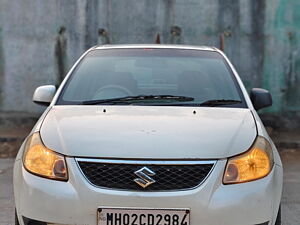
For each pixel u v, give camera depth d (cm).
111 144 566
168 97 748
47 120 651
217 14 1927
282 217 903
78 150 562
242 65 1950
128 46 899
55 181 555
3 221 870
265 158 586
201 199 535
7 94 2002
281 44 1938
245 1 1919
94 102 736
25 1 1955
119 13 1938
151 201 533
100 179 546
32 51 1978
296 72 1948
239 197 543
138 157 549
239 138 593
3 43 1980
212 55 880
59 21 1956
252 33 1933
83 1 1938
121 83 785
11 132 1869
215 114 674
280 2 1919
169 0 1923
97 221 535
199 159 552
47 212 546
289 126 1966
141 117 646
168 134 587
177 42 1944
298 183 1193
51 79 1988
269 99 816
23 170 586
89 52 886
